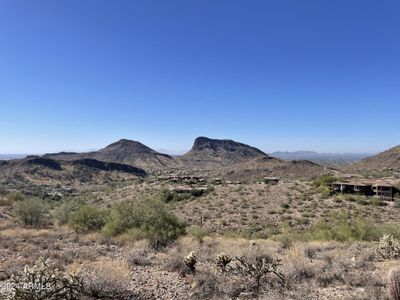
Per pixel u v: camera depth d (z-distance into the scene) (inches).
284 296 326.3
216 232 1409.9
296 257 520.1
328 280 381.4
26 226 1056.8
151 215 811.4
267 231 1341.0
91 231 908.0
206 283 363.9
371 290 322.7
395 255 524.4
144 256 546.3
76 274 301.0
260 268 373.4
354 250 604.4
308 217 1546.5
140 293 343.3
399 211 1524.4
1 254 548.4
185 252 596.4
